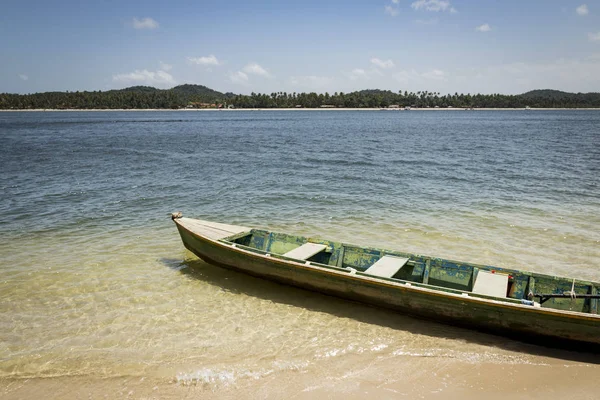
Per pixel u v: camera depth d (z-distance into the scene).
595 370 8.40
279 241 13.34
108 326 9.88
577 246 15.24
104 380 8.04
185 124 113.31
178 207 21.42
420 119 146.00
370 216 19.45
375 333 9.75
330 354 8.90
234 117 171.50
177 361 8.59
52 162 37.62
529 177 28.66
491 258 14.19
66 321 10.08
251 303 11.13
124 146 52.94
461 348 9.17
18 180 28.72
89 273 12.88
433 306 9.82
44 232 17.06
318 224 18.30
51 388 7.84
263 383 7.97
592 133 71.25
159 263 13.80
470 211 20.08
